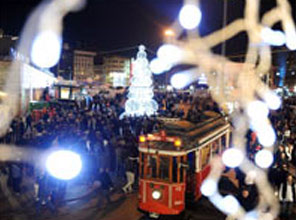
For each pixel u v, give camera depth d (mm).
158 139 9727
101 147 12016
